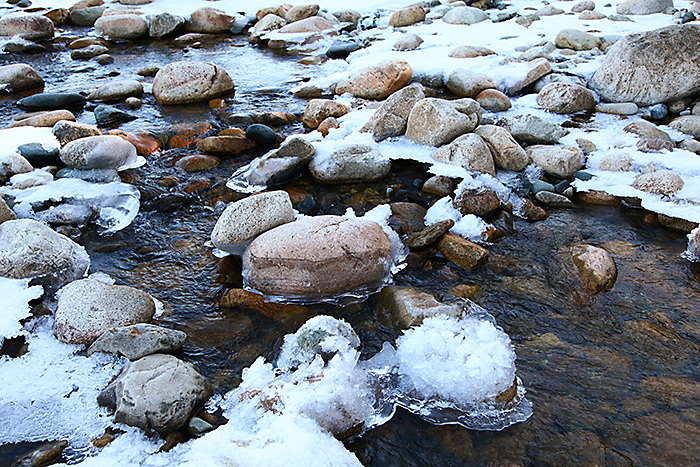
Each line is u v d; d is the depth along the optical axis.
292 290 3.11
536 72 6.43
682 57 5.71
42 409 2.37
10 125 5.17
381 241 3.29
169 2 11.54
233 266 3.50
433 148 4.87
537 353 2.77
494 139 4.65
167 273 3.43
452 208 3.99
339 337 2.67
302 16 9.73
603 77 6.14
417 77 6.72
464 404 2.44
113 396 2.36
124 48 9.04
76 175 4.41
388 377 2.61
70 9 10.62
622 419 2.37
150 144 5.05
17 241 3.17
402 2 11.12
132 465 2.10
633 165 4.59
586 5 9.71
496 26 8.95
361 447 2.29
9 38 8.77
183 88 6.27
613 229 3.89
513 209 4.14
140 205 4.18
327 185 4.47
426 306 2.90
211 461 2.03
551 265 3.49
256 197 3.55
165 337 2.68
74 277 3.29
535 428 2.34
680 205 4.03
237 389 2.50
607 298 3.18
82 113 5.98
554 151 4.62
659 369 2.65
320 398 2.32
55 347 2.72
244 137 5.11
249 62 8.10
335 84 6.59
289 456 2.02
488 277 3.39
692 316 3.01
